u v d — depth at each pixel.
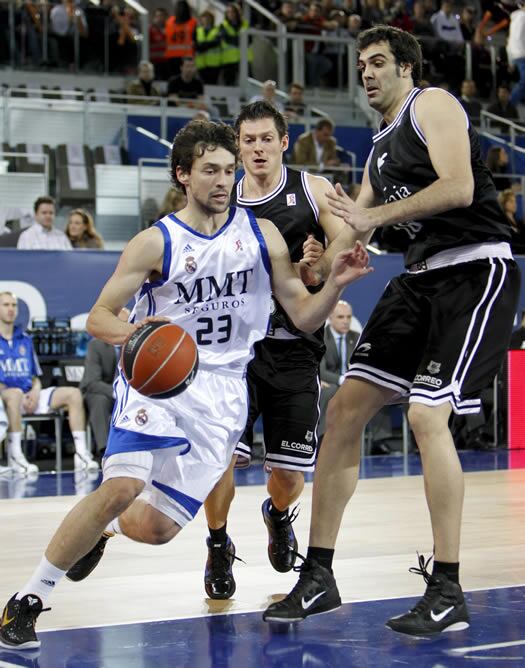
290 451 5.22
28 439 11.58
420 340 4.50
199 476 4.18
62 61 17.55
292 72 18.70
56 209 14.63
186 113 16.62
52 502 8.43
